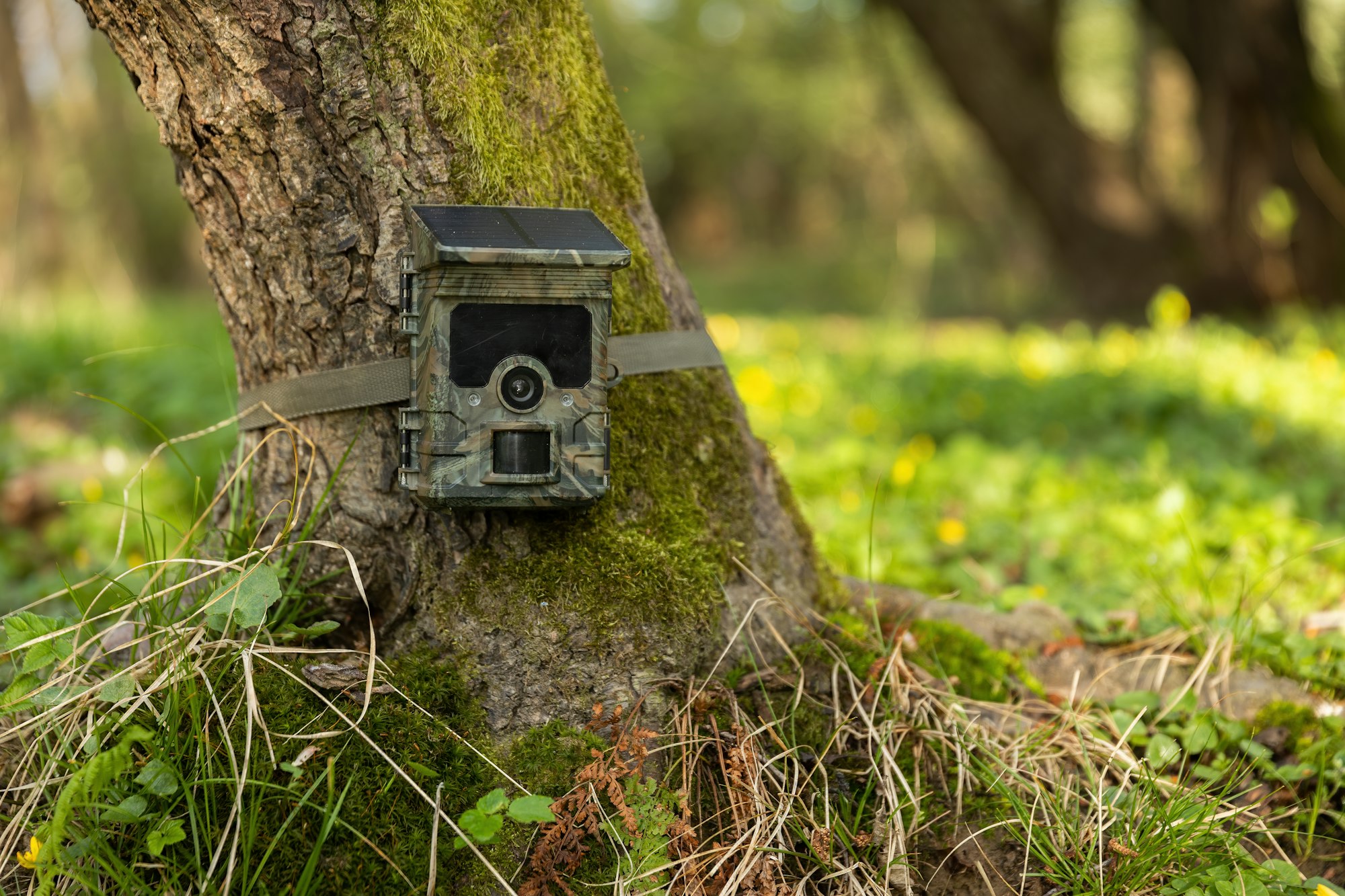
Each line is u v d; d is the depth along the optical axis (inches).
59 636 45.1
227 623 45.4
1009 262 442.0
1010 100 238.4
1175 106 352.2
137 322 174.7
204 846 43.3
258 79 45.2
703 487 49.0
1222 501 79.6
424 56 45.8
